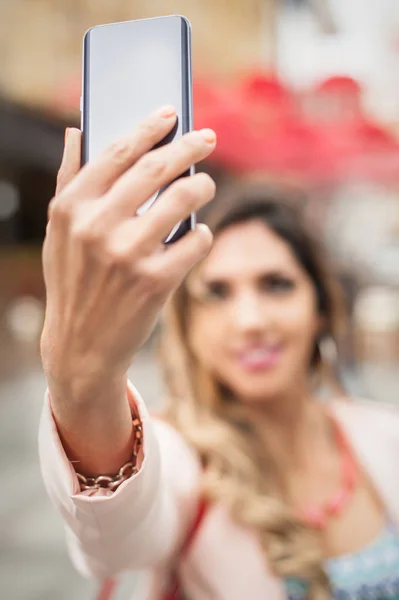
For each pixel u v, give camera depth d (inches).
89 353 22.4
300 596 47.3
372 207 499.5
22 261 429.4
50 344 22.7
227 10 419.2
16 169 412.2
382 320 385.7
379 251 496.4
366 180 355.6
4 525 140.5
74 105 300.2
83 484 27.5
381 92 332.8
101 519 27.4
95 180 21.6
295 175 318.0
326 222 430.9
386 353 370.9
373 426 58.3
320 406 61.0
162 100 25.9
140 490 27.3
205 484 47.1
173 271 21.5
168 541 37.4
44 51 323.0
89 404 23.7
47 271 22.2
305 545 48.5
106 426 25.0
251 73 323.6
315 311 60.1
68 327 22.2
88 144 25.8
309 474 55.6
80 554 34.6
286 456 55.8
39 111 318.0
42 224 441.7
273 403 56.9
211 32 408.2
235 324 55.1
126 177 21.2
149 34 26.5
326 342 64.4
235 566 46.8
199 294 56.7
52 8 325.4
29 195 431.5
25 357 345.4
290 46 352.8
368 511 54.0
